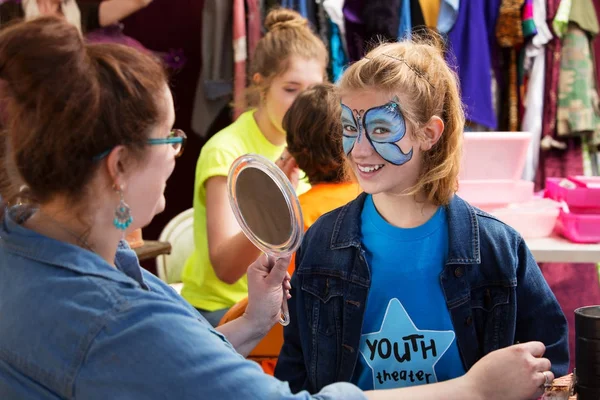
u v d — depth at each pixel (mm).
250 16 3059
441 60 1236
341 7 2939
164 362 843
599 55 3096
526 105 3061
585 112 3002
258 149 2176
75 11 2846
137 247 2498
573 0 2939
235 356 894
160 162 931
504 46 2996
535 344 1060
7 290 907
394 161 1186
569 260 2084
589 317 1015
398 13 2967
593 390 1020
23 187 907
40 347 857
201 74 3219
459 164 1248
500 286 1214
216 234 1974
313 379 1286
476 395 1017
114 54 894
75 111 839
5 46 865
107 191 904
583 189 2137
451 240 1212
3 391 888
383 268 1227
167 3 3441
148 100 891
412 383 1216
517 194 2258
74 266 887
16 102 864
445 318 1205
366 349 1232
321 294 1274
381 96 1180
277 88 2135
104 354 840
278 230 1148
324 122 1684
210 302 2148
